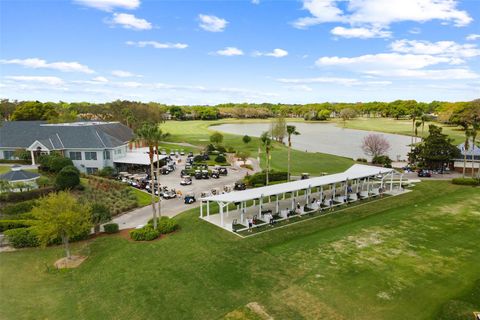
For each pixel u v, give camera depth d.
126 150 79.88
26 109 116.44
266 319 21.53
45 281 27.62
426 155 70.19
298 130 186.62
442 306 22.50
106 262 30.48
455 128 161.25
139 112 140.38
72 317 22.66
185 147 115.88
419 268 27.75
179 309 22.94
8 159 72.88
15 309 23.70
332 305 22.84
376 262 28.92
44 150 68.69
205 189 59.66
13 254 32.97
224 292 24.83
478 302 22.92
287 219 41.03
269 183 62.84
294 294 24.30
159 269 28.70
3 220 38.12
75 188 53.72
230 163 86.50
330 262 29.11
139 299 24.30
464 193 52.34
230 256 30.81
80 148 69.62
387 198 50.09
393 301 23.20
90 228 35.62
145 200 52.22
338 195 51.06
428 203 47.09
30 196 48.03
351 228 37.56
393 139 137.38
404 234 35.34
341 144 130.25
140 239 35.16
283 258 30.16
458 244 32.53
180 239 35.16
